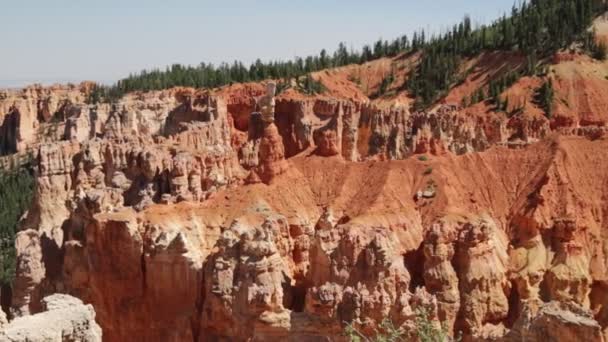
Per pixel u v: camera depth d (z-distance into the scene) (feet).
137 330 296.10
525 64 570.05
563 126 495.00
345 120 437.99
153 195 331.16
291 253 317.42
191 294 290.56
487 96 544.62
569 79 534.37
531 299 275.18
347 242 270.87
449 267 279.69
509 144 368.68
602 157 341.41
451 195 330.95
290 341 262.06
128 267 296.92
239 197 330.54
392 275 255.09
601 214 319.27
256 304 265.13
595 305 290.76
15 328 159.74
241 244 277.64
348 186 353.92
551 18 605.73
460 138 430.61
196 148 386.52
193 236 305.73
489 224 301.02
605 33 587.27
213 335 281.33
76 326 168.55
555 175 329.72
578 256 296.30
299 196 347.97
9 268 357.82
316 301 259.80
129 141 384.68
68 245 307.78
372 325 249.96
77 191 360.48
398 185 341.82
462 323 275.80
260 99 473.26
